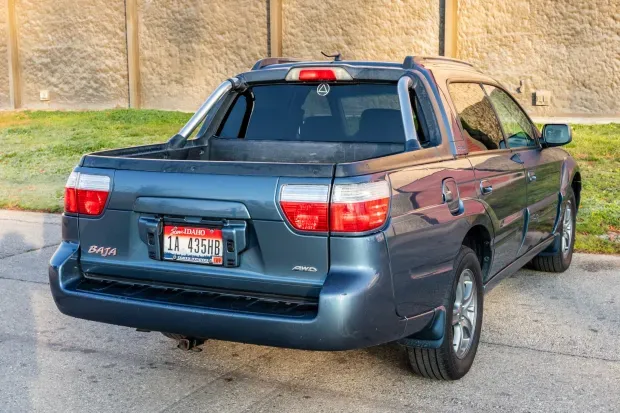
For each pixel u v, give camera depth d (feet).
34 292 20.57
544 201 19.10
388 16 57.31
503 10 53.62
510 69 53.93
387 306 11.67
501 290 20.17
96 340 16.62
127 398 13.48
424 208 12.62
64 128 58.29
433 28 55.93
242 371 14.70
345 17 58.90
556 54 52.49
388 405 13.00
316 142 15.88
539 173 18.65
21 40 73.41
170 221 12.51
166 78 66.90
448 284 13.24
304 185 11.43
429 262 12.69
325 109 16.16
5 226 30.17
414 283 12.29
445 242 13.12
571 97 52.54
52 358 15.51
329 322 11.16
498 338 16.38
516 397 13.28
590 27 51.37
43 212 33.42
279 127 16.58
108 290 12.96
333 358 15.34
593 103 52.01
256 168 11.78
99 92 70.44
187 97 66.23
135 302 12.42
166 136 52.42
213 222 12.12
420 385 13.87
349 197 11.22
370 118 15.72
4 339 16.69
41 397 13.52
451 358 13.47
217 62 64.39
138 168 12.73
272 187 11.61
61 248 13.47
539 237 19.21
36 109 73.36
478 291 14.61
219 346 16.15
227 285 12.14
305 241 11.46
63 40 71.41
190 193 12.17
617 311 18.21
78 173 13.26
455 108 15.25
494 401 13.11
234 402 13.24
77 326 17.62
